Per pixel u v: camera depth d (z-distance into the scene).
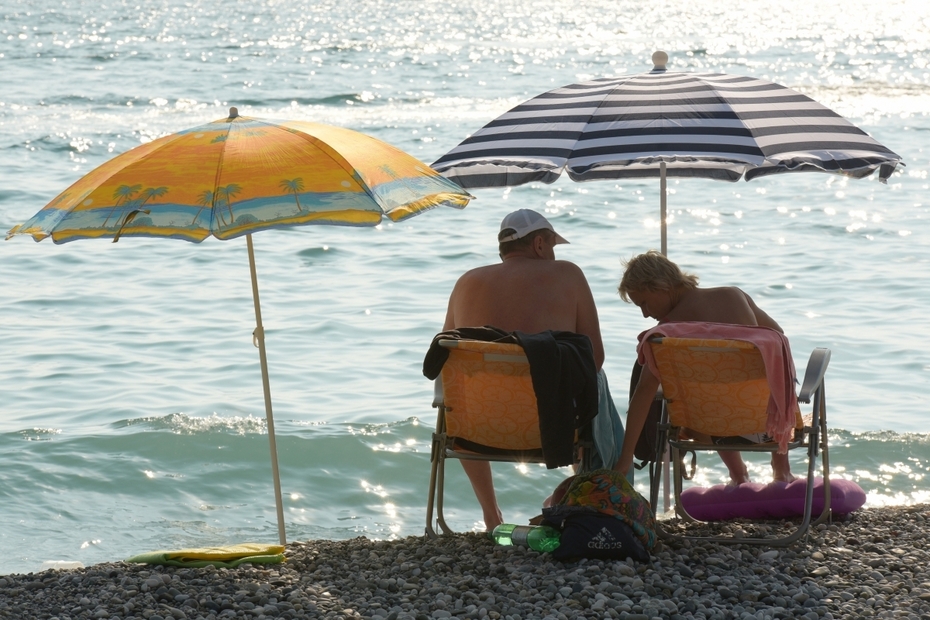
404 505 23.91
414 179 15.20
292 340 36.12
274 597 13.66
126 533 21.97
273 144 14.84
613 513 15.04
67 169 76.06
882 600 13.39
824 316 38.84
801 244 53.28
